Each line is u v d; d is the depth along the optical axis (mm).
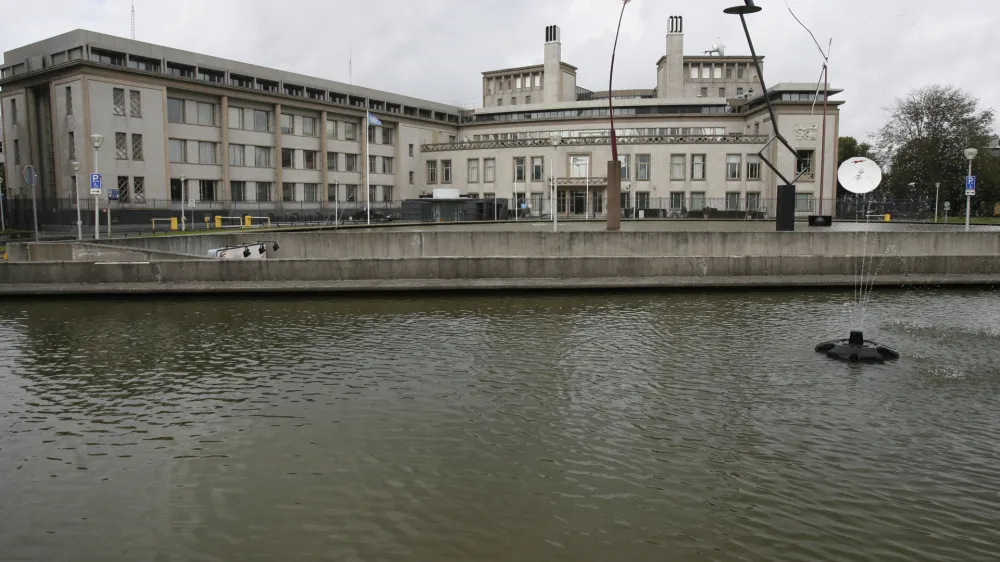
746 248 25656
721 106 84500
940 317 16828
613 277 21453
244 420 9531
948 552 6078
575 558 5977
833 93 75375
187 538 6355
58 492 7352
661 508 6871
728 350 13414
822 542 6246
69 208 54312
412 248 27469
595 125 86062
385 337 14758
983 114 71062
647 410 9844
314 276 21109
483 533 6402
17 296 20375
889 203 72312
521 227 53688
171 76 59000
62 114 55594
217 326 16172
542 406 10031
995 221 62969
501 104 111000
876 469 7801
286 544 6227
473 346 13852
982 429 9070
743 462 7988
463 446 8508
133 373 12016
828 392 10695
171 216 58969
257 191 69000
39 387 11250
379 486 7398
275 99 68938
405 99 86562
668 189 77938
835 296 20297
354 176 80062
